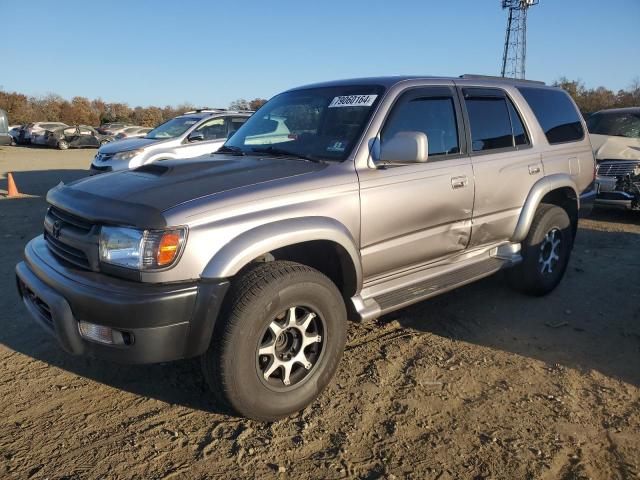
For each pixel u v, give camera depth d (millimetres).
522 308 4844
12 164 19438
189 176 3176
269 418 3016
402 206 3611
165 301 2631
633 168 8359
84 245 2867
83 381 3504
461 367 3723
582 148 5426
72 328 2822
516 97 4809
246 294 2785
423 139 3312
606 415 3160
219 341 2773
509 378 3584
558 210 4953
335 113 3854
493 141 4461
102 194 3027
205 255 2732
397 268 3791
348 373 3627
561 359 3873
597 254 6680
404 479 2604
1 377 3535
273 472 2648
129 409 3188
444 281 4023
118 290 2656
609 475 2648
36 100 62781
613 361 3857
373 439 2916
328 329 3162
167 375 3592
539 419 3107
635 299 5098
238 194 2939
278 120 4145
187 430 2984
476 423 3064
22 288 3404
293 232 2967
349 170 3396
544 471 2664
